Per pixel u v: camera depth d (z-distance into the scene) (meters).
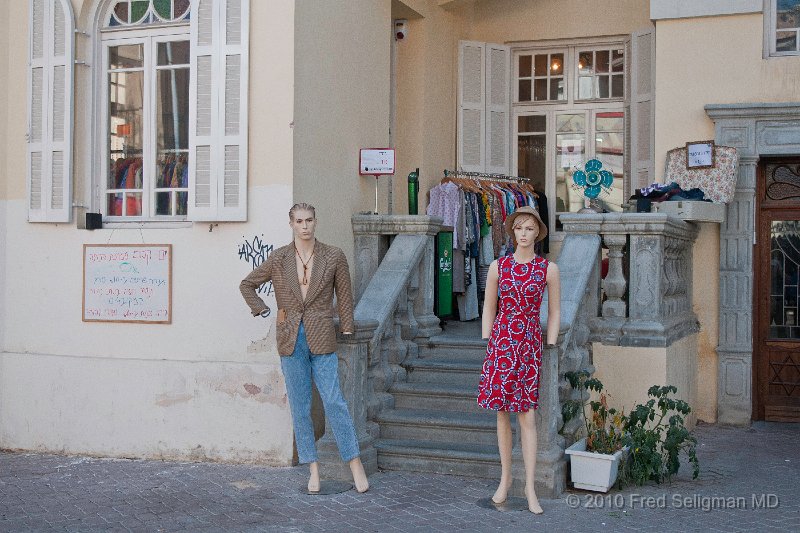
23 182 8.57
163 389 8.00
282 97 7.70
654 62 10.70
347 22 8.63
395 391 8.10
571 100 11.61
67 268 8.38
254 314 6.93
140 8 8.37
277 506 6.55
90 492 6.98
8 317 8.60
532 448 6.47
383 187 9.41
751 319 9.86
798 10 9.74
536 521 6.22
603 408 7.26
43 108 8.42
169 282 8.02
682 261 9.58
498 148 11.55
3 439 8.53
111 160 8.51
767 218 10.11
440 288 9.26
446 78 11.02
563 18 11.42
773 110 9.59
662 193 9.20
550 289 6.57
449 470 7.35
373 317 7.68
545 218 11.31
